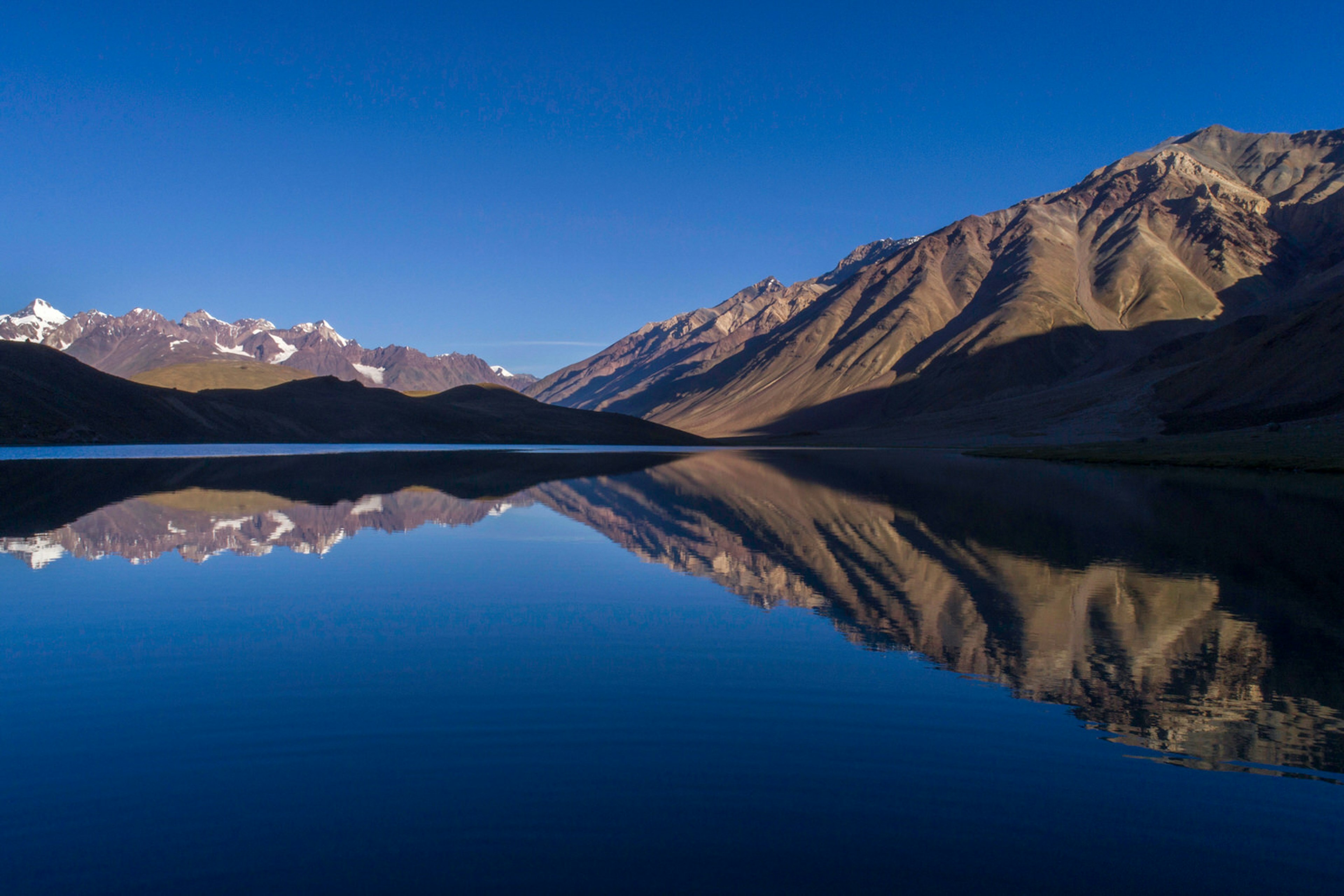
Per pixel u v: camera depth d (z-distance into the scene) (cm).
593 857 718
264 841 743
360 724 1033
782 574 2056
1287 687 1189
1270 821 803
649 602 1742
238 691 1156
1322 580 1988
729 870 699
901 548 2492
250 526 2941
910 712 1088
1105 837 767
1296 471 6191
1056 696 1152
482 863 707
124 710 1076
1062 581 1967
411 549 2462
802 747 969
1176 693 1164
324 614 1622
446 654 1344
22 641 1409
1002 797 847
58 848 729
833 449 14925
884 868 707
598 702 1120
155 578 1989
